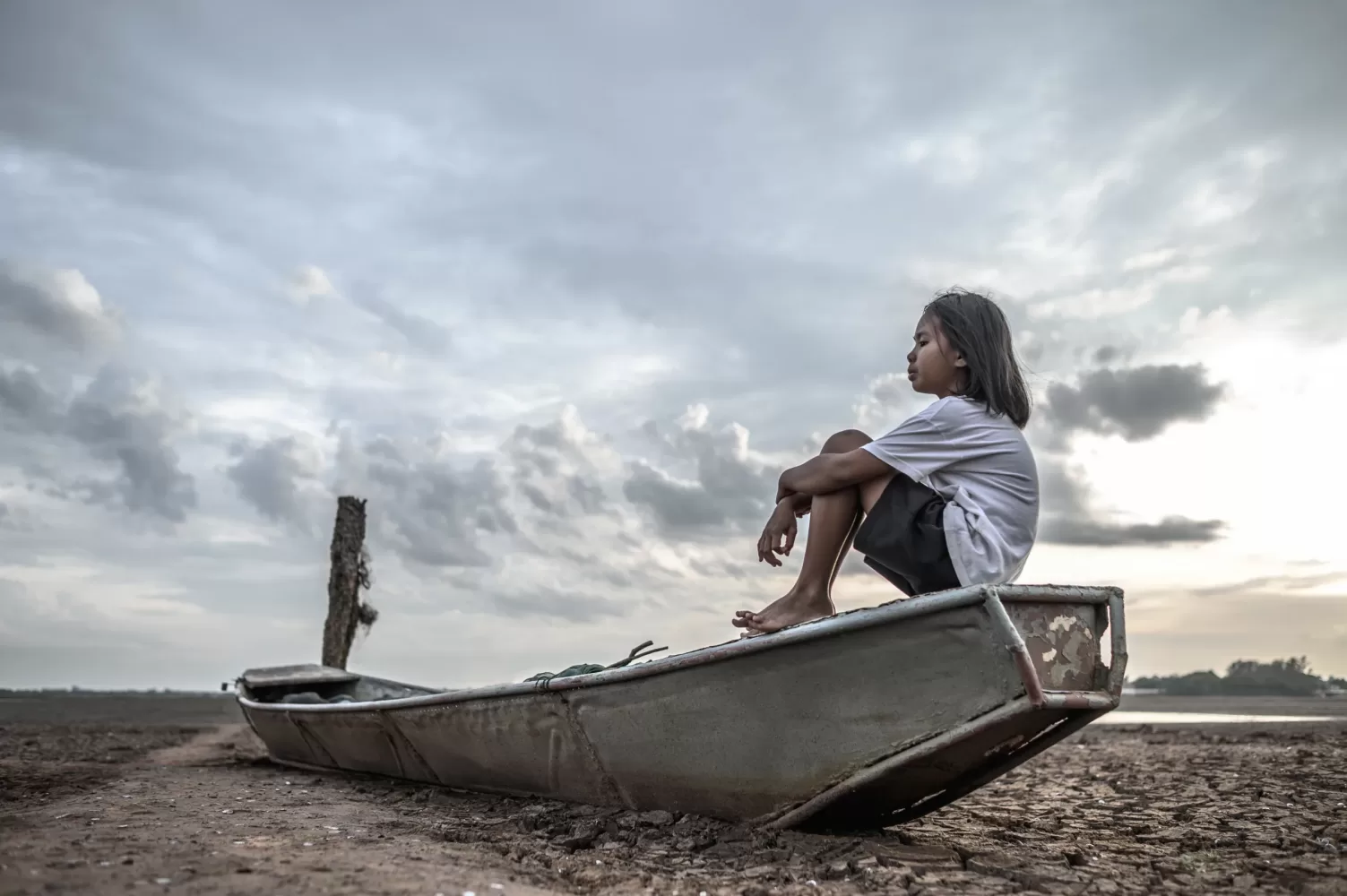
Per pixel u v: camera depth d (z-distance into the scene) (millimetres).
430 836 4031
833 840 3857
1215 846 4234
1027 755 3928
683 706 4133
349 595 12648
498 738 5035
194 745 10844
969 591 3305
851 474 3916
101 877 2816
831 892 3135
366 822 4359
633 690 4301
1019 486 3924
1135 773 7508
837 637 3621
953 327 4102
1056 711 3510
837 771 3748
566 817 4484
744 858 3627
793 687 3801
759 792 3982
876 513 3902
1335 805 5410
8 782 5887
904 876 3326
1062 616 3566
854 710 3676
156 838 3561
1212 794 6008
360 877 2957
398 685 9883
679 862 3572
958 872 3502
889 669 3568
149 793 5316
